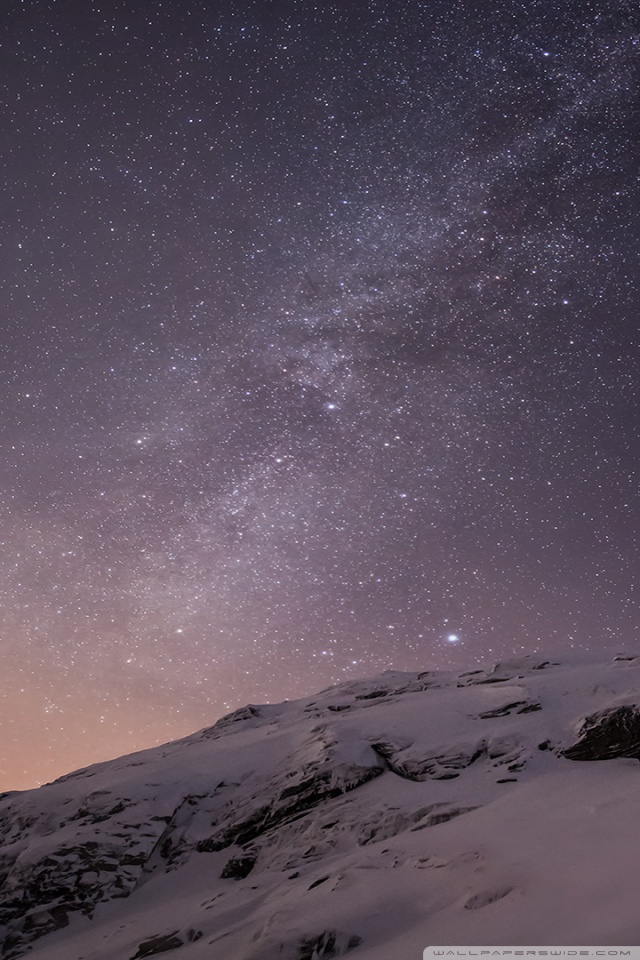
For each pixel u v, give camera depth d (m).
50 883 15.80
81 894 15.57
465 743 16.52
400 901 10.05
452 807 13.75
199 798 18.12
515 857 10.43
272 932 9.95
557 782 14.05
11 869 16.53
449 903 9.69
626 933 7.28
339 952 9.29
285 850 14.84
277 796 16.92
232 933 10.91
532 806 12.83
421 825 13.48
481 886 9.72
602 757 14.68
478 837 11.70
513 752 15.72
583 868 9.41
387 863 11.59
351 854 13.08
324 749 17.83
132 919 14.30
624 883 8.56
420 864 11.10
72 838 16.78
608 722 15.13
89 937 14.06
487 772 15.34
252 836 16.19
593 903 8.31
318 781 16.72
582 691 18.11
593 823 11.21
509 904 9.03
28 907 15.41
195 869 15.87
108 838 16.78
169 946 11.64
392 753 17.00
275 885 13.01
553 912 8.42
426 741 17.23
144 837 16.86
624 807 11.64
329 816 15.27
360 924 9.64
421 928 9.19
